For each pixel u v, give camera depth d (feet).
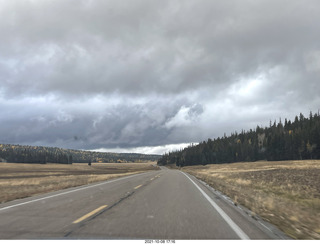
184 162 609.01
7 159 651.66
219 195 41.86
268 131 506.89
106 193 44.45
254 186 64.90
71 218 23.71
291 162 267.18
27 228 19.99
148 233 18.62
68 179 97.40
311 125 395.55
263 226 20.80
